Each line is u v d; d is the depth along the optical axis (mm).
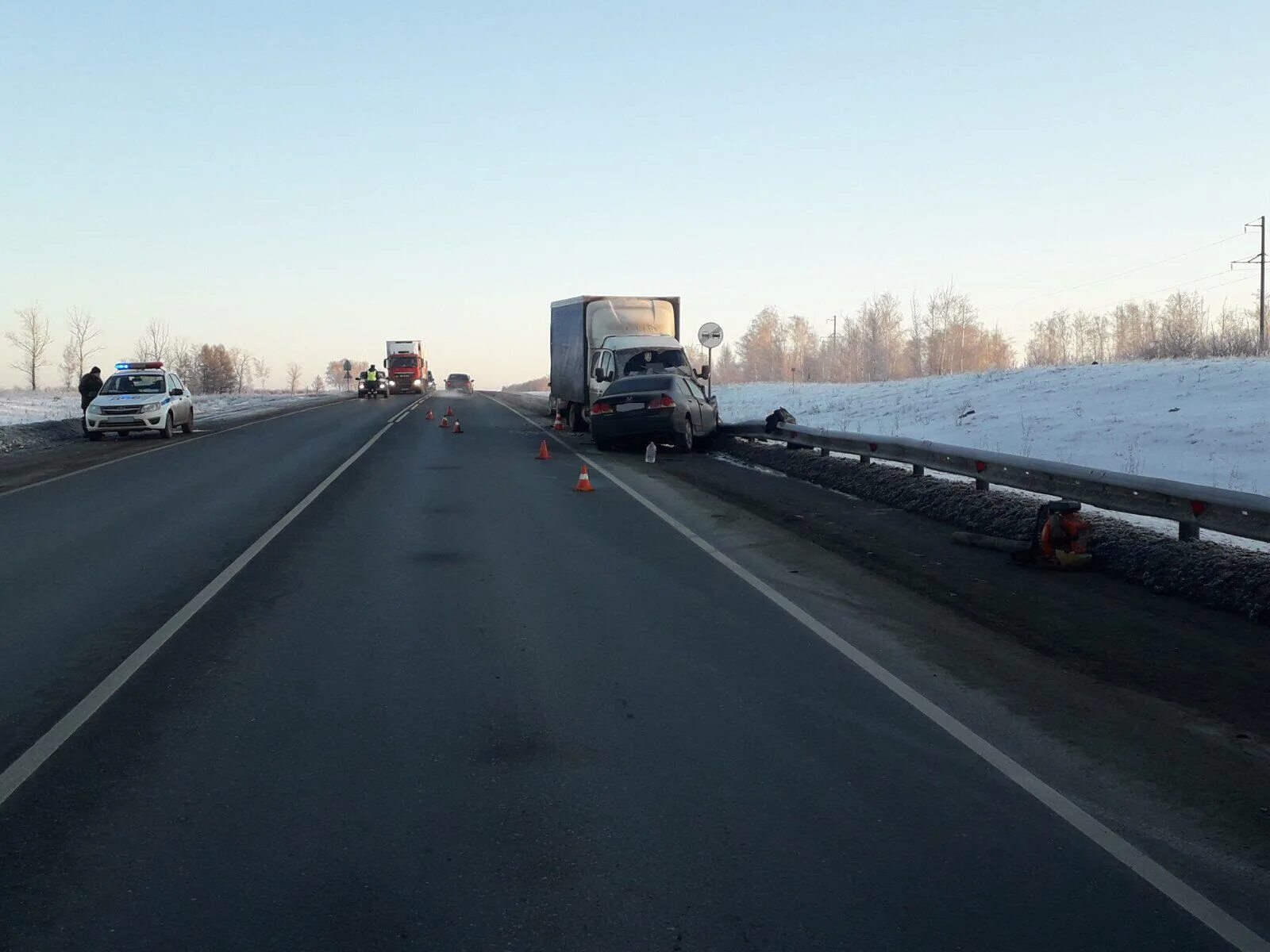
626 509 14539
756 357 146750
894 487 15070
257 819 4617
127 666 6957
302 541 11930
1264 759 5293
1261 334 49969
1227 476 16641
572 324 31656
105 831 4488
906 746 5488
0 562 10727
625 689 6461
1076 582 9469
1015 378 34375
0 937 3656
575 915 3811
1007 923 3744
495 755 5375
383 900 3924
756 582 9586
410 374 82312
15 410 44344
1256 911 3846
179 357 116875
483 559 10812
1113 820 4605
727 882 4047
